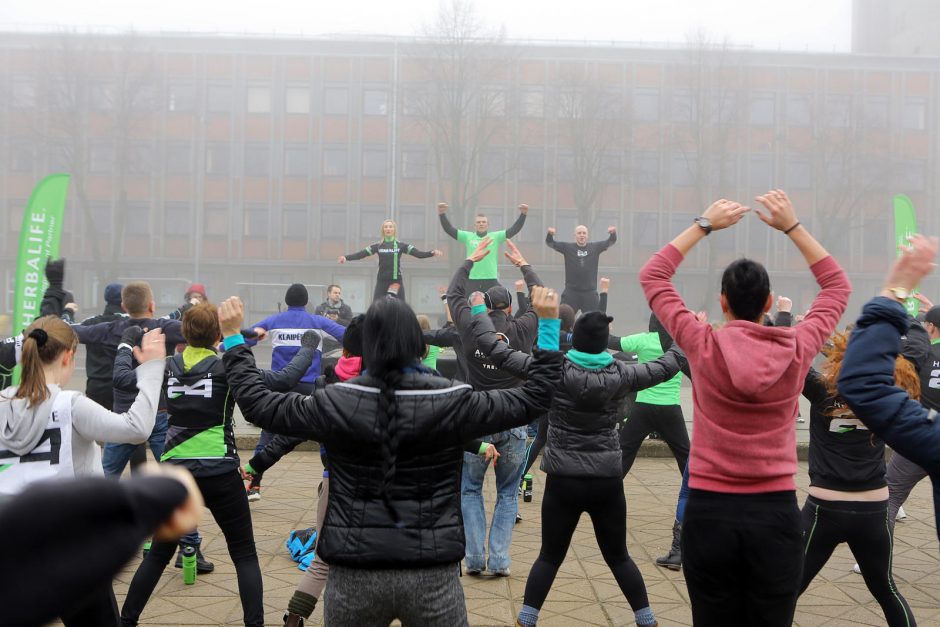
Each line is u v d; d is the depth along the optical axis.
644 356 6.25
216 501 4.00
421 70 43.50
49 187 8.36
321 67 44.81
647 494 8.03
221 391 4.05
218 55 44.50
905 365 3.90
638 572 4.20
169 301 43.69
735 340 2.89
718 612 2.93
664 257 3.21
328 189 44.69
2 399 3.09
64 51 41.03
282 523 6.64
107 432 3.15
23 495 0.87
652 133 44.44
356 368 4.49
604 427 4.19
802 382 2.91
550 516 4.18
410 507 2.57
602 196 43.38
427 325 7.69
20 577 0.82
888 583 3.85
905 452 2.31
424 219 44.53
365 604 2.56
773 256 44.75
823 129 44.06
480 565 5.34
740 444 2.86
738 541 2.85
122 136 42.03
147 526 0.95
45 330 3.16
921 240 2.52
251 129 44.66
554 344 2.87
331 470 2.69
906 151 45.19
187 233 44.38
